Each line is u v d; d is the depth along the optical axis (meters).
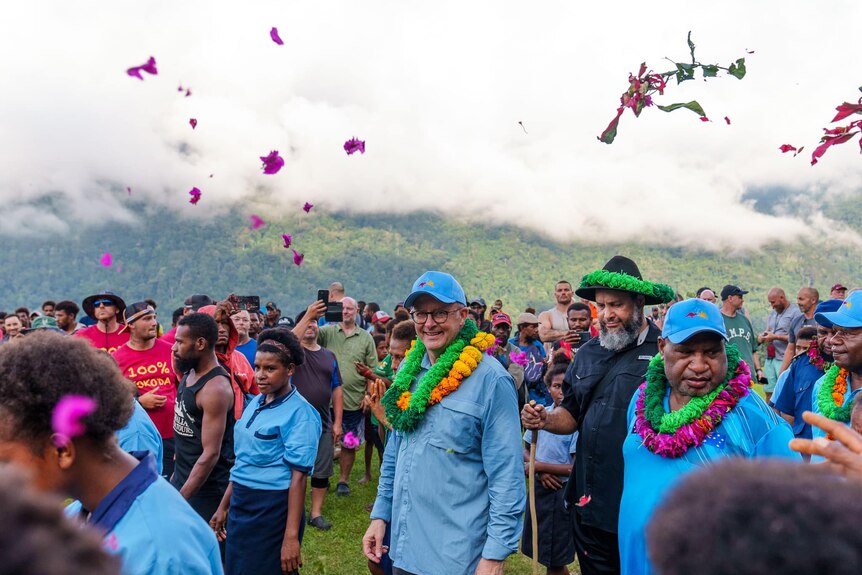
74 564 0.91
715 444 3.10
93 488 1.99
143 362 6.04
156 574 1.89
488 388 3.65
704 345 3.15
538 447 5.08
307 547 6.83
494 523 3.50
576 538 4.10
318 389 7.39
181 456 4.86
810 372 5.30
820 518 0.93
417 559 3.59
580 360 4.25
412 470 3.70
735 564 0.93
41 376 1.83
